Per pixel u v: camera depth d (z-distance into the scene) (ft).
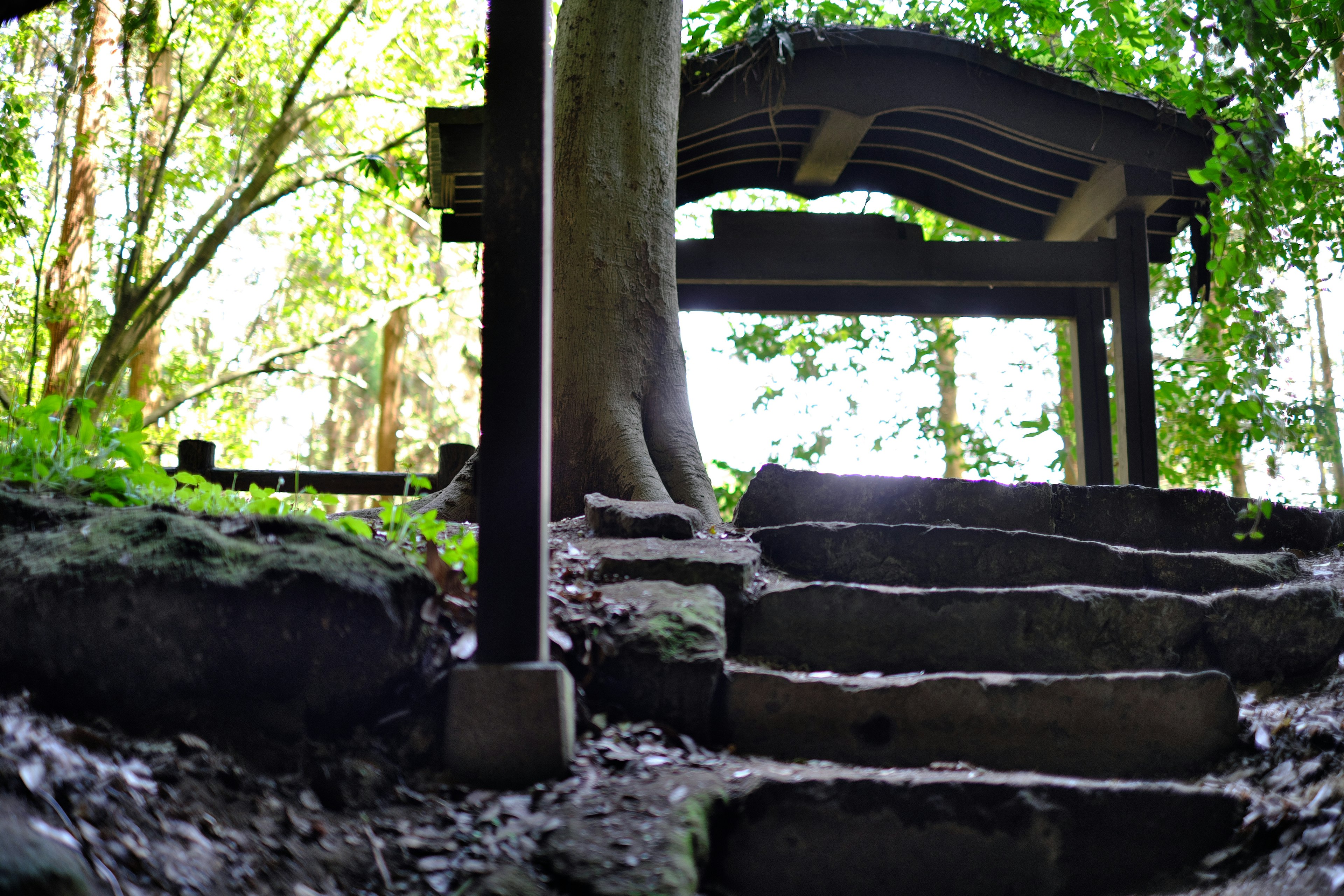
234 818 6.51
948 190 27.22
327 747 7.45
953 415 42.57
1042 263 22.84
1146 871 7.72
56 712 7.01
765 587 10.94
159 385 49.80
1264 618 11.00
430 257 54.70
